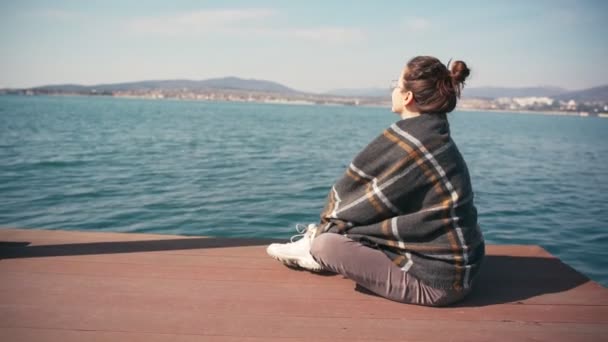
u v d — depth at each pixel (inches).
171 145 703.1
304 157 585.6
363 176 79.1
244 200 298.7
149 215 253.8
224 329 71.9
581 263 195.0
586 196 352.5
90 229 224.1
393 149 76.1
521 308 82.7
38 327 70.6
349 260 80.4
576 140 1256.2
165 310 77.7
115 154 554.9
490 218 270.5
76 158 502.9
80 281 88.7
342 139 953.5
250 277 93.4
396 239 78.7
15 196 297.0
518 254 113.8
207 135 956.0
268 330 72.0
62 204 275.9
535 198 338.6
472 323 76.5
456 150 77.1
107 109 2797.7
